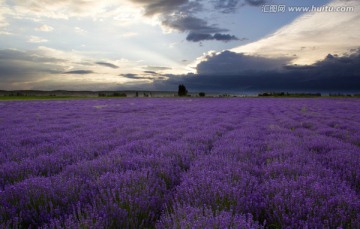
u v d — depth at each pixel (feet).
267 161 16.14
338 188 10.16
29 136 27.61
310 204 8.69
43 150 20.31
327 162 16.24
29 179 11.86
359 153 17.46
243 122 42.34
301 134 28.48
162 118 49.90
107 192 10.18
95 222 8.05
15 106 92.22
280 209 8.61
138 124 39.29
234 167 13.85
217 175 12.40
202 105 105.70
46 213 9.08
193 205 9.28
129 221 8.39
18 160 16.96
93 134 29.40
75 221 8.30
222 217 7.75
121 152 18.45
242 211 8.87
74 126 37.04
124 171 14.19
